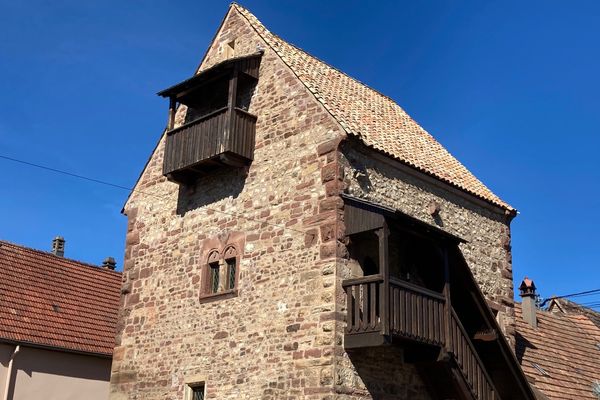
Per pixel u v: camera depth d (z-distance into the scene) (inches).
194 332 637.3
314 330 538.9
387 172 616.4
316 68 725.9
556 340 860.0
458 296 607.2
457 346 559.5
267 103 651.5
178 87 695.1
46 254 964.6
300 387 534.0
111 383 697.6
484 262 705.0
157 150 755.4
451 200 682.8
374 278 518.3
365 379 537.6
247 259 613.6
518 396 627.5
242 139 638.5
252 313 591.8
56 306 892.0
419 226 544.4
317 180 579.5
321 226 562.9
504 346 602.5
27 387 802.2
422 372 589.9
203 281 645.9
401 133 714.8
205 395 605.3
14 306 842.8
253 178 635.5
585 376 805.9
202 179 687.1
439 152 756.6
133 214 752.3
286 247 584.1
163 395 643.5
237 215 637.3
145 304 698.2
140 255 725.9
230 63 647.8
